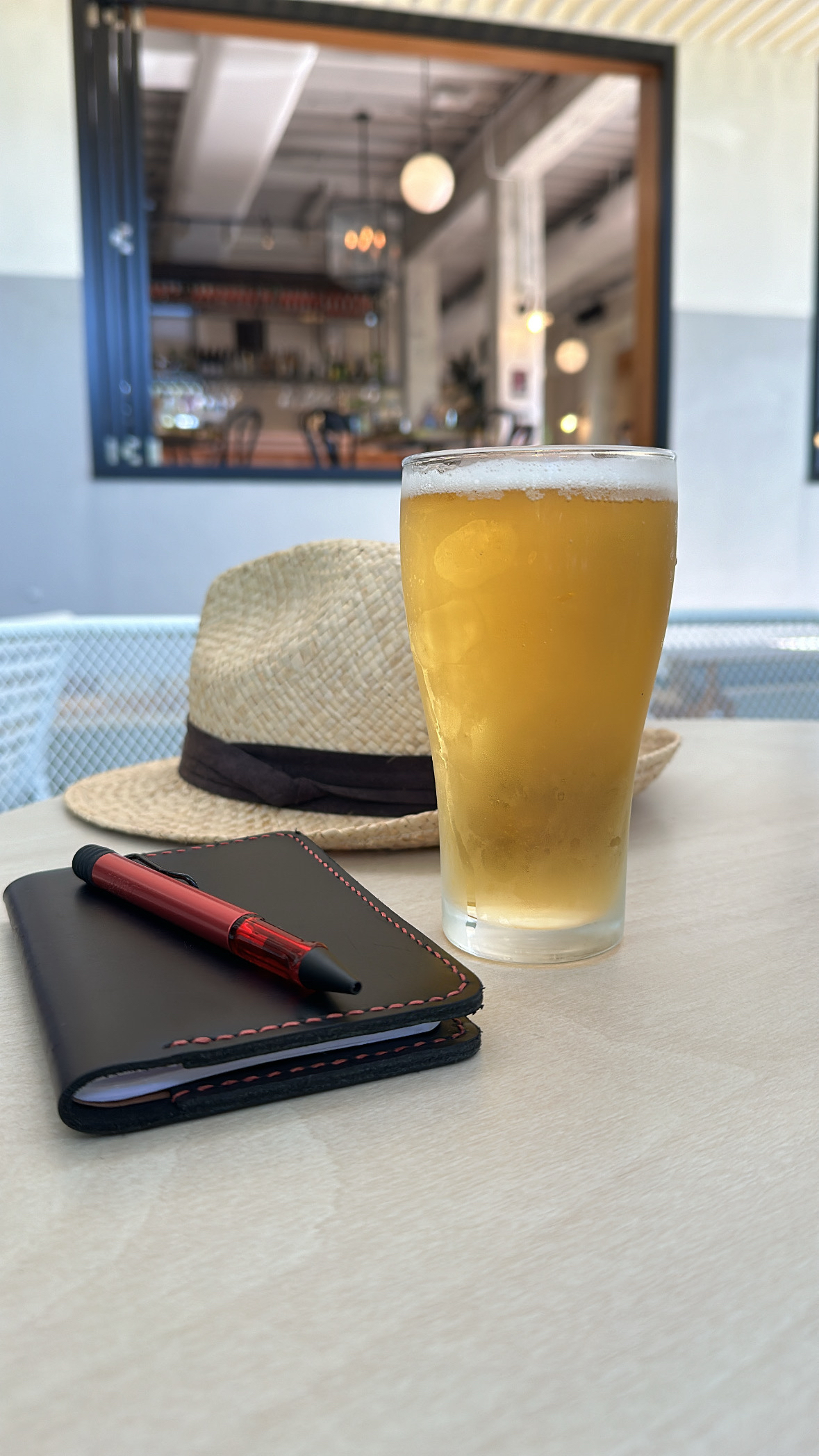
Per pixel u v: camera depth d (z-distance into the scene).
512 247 7.69
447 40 4.23
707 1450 0.19
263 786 0.66
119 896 0.44
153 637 1.41
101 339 3.89
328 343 11.04
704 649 1.53
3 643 1.23
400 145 8.47
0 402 3.84
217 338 10.76
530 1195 0.27
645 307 4.88
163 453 7.48
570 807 0.43
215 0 3.90
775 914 0.50
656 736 0.79
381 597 0.65
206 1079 0.32
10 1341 0.22
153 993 0.35
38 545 3.94
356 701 0.64
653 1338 0.22
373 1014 0.33
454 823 0.45
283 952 0.35
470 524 0.40
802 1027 0.38
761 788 0.78
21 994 0.41
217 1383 0.21
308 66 5.79
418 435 7.24
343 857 0.63
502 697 0.41
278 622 0.73
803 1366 0.21
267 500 4.18
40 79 3.73
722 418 4.87
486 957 0.45
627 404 13.14
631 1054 0.36
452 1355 0.21
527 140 7.04
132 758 1.37
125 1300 0.23
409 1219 0.26
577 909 0.44
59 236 3.81
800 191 4.83
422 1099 0.33
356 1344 0.22
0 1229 0.26
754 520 4.98
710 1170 0.29
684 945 0.46
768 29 4.52
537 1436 0.19
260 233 10.50
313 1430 0.19
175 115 7.55
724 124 4.68
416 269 10.20
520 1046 0.36
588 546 0.39
